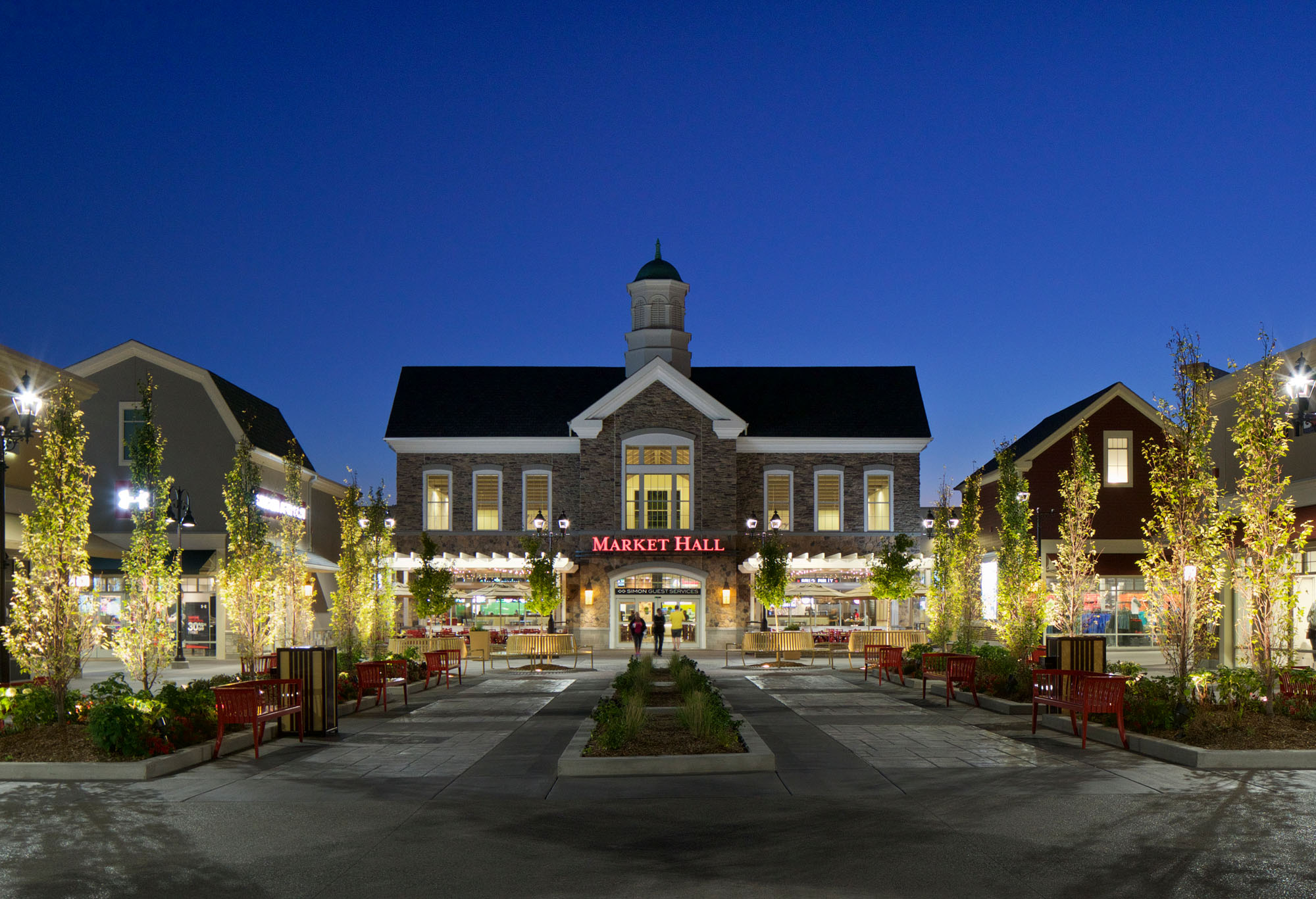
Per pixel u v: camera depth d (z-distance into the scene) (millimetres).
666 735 15703
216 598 39469
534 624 48031
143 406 21266
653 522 47844
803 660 37125
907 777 13312
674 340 50250
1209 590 18453
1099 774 13422
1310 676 16609
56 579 16406
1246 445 17172
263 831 10688
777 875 8977
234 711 15352
